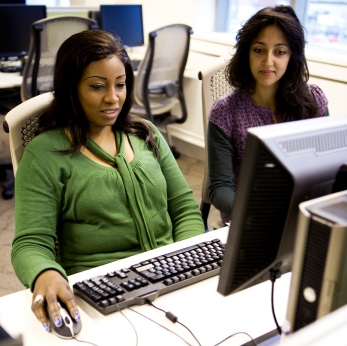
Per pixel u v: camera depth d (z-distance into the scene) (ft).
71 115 4.58
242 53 5.69
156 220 4.85
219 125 5.70
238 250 2.70
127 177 4.63
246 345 3.26
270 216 2.68
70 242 4.59
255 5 12.68
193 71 12.87
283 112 5.89
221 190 5.47
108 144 4.81
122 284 3.73
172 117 13.05
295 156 2.63
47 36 10.70
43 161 4.39
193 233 5.02
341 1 10.93
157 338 3.29
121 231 4.60
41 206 4.31
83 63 4.41
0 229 9.66
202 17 13.44
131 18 13.87
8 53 12.44
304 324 2.66
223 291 2.80
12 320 3.46
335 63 9.47
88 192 4.48
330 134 2.81
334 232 2.39
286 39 5.44
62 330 3.27
